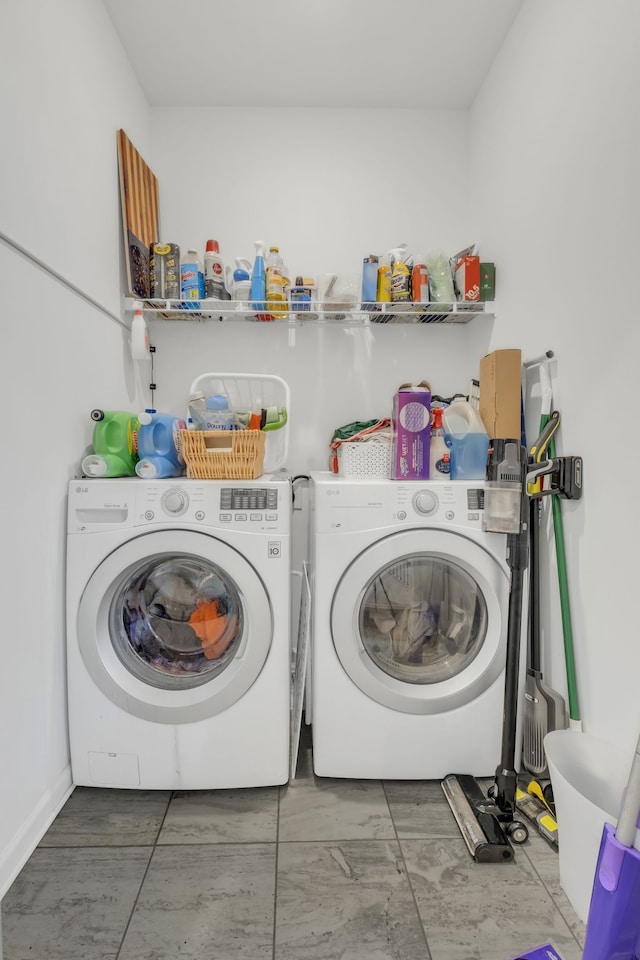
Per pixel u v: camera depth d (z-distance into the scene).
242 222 2.06
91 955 0.93
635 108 1.08
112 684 1.31
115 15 1.63
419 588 1.47
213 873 1.11
